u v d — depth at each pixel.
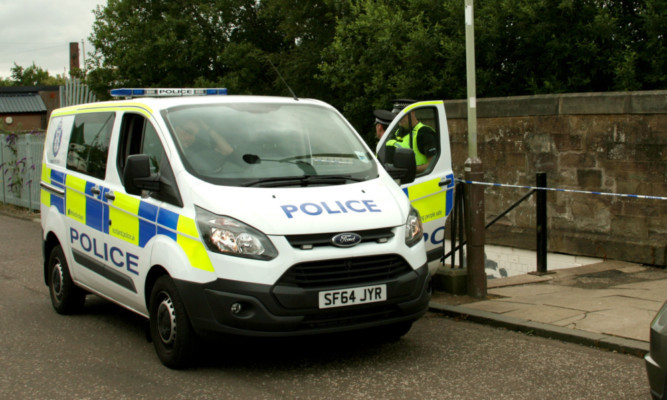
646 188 8.64
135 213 5.68
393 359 5.46
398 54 15.59
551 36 13.69
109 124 6.48
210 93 7.25
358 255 4.91
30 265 10.38
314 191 5.25
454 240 7.45
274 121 5.95
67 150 7.25
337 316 4.90
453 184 7.27
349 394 4.70
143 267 5.51
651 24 12.66
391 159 7.03
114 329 6.62
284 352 5.70
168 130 5.63
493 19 13.88
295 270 4.80
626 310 6.45
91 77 30.17
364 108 16.66
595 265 8.80
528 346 5.73
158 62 28.95
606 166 8.98
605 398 4.54
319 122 6.14
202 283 4.88
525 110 9.75
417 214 5.55
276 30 28.55
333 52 17.30
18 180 18.52
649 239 8.65
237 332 4.81
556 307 6.70
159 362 5.52
